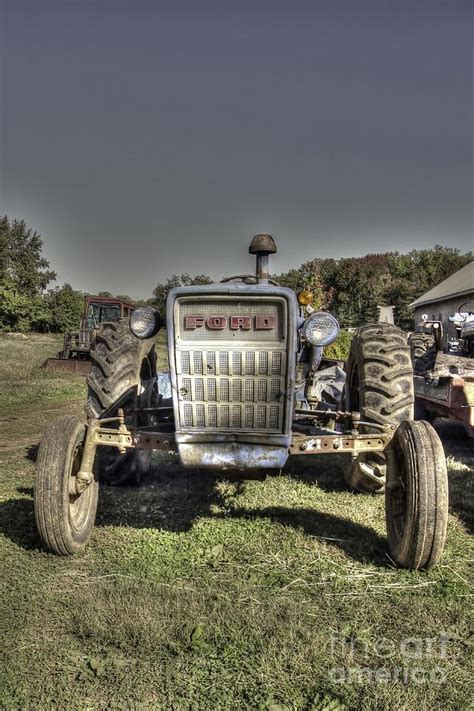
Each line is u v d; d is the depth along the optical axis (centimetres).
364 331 440
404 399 392
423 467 312
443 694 229
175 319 320
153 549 354
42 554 342
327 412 391
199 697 226
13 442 669
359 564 338
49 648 254
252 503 435
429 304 2952
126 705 222
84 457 343
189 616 278
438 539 312
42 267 5019
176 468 532
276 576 322
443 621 281
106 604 287
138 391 435
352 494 459
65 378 1323
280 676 237
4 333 3491
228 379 322
